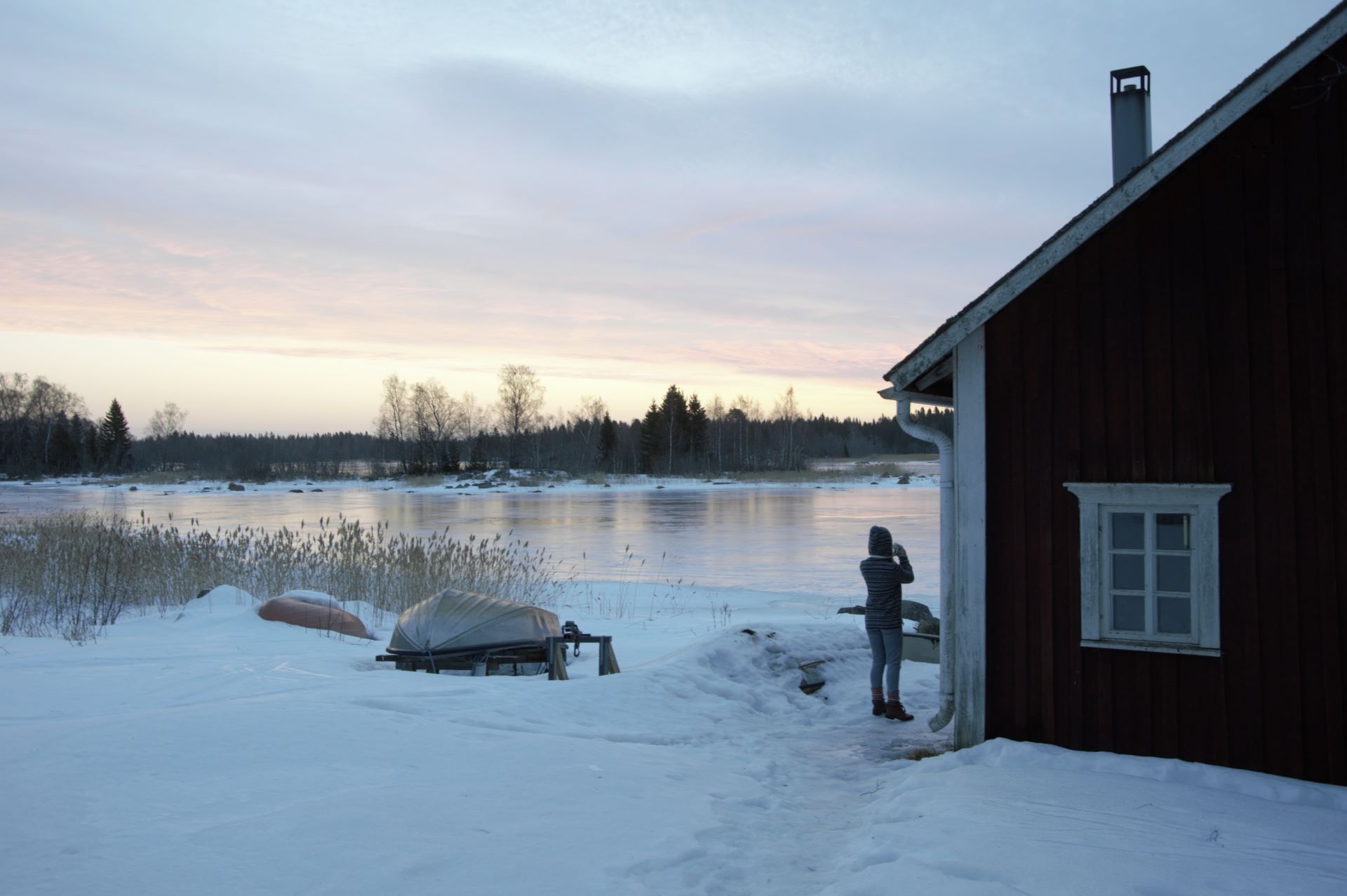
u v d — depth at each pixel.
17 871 3.63
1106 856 4.21
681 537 33.31
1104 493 6.24
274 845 4.03
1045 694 6.41
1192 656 5.94
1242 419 5.89
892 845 4.45
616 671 9.91
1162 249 6.18
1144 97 7.98
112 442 122.38
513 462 103.12
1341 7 5.38
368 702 7.04
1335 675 5.53
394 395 106.50
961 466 6.79
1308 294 5.75
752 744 7.20
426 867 3.87
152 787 4.72
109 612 13.13
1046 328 6.55
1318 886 3.92
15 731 5.63
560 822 4.57
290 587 15.98
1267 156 5.90
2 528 22.30
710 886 3.96
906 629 11.32
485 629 10.15
